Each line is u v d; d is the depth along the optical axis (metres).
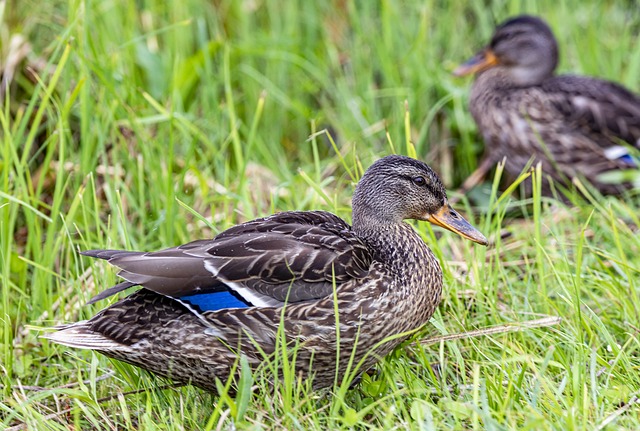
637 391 8.18
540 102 13.68
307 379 8.73
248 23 14.83
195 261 8.56
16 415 8.51
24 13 13.08
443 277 10.16
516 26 14.21
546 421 7.57
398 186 9.53
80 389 9.01
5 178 10.27
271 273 8.68
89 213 11.10
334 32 15.16
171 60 13.52
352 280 8.79
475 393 7.86
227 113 13.40
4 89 12.37
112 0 13.62
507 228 11.85
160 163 11.61
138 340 8.59
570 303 9.37
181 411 8.45
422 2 15.27
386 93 13.97
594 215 11.84
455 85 14.56
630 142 13.63
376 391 8.81
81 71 11.52
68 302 10.17
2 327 9.73
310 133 14.09
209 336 8.56
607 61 15.45
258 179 12.38
